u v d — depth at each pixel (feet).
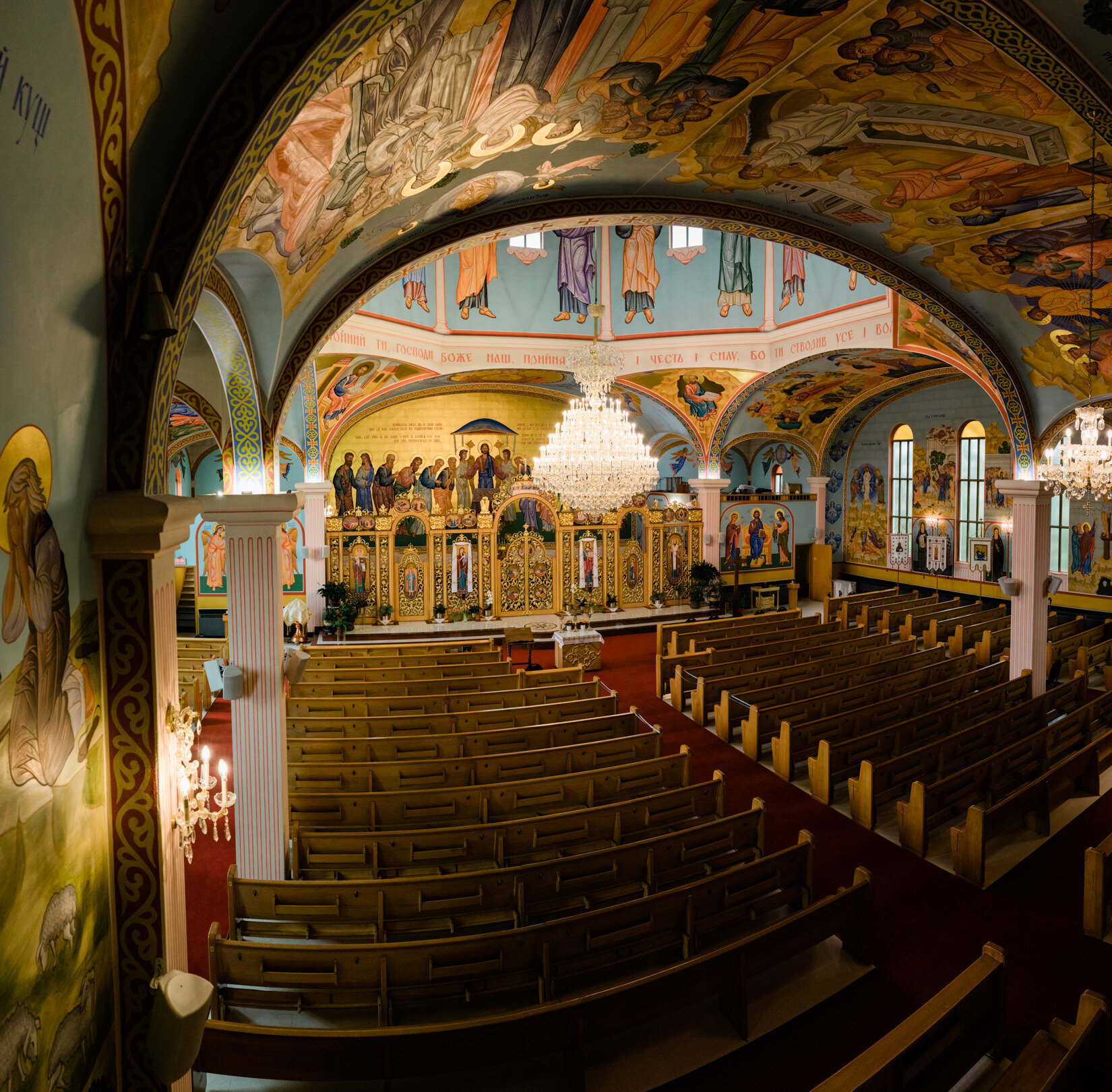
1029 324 38.93
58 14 8.62
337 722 36.11
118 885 13.05
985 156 24.89
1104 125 20.56
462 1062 16.58
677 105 22.03
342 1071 16.25
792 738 36.40
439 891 22.53
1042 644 47.21
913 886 27.40
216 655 51.96
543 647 66.39
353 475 75.97
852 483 89.66
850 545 90.68
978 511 75.41
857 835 31.35
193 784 15.21
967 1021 17.47
